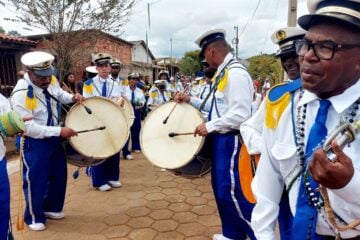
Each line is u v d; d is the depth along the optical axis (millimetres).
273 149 1214
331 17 927
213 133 2766
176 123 3119
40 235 3240
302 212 1127
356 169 926
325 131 1047
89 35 8992
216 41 2762
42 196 3330
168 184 4762
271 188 1295
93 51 9844
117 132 3656
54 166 3471
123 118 3754
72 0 8422
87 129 3551
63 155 3512
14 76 9391
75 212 3795
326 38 950
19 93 3111
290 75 2285
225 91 2701
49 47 9117
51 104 3426
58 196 3543
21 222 3033
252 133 1805
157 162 2916
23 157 3236
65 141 3480
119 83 5465
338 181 859
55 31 8586
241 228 2826
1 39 8367
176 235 3209
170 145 3018
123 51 20188
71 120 3516
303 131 1128
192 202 4047
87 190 4527
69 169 5539
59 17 8492
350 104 1001
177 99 3271
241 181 2625
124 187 4652
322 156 858
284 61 2281
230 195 2678
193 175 3092
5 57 9102
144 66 24609
